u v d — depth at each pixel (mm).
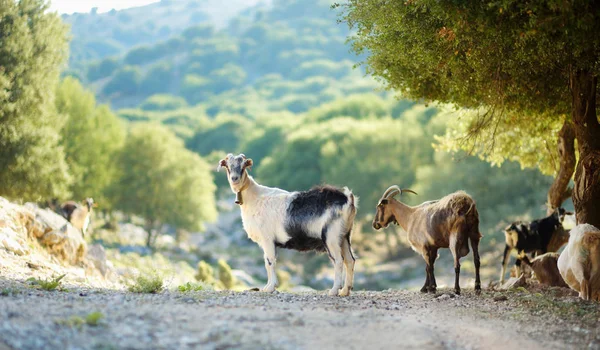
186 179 64125
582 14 11055
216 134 159125
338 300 11555
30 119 28422
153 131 63469
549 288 15078
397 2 14211
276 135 131750
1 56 26594
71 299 10031
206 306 9547
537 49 13609
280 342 7355
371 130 78750
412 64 16688
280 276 54688
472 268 49188
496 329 9336
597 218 15180
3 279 13039
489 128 20266
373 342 7680
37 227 18609
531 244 20062
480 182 49812
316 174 85250
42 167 28891
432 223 13828
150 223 61844
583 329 9617
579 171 15430
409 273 60906
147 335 7387
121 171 60344
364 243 72875
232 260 65188
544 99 16703
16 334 7062
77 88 51781
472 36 13453
